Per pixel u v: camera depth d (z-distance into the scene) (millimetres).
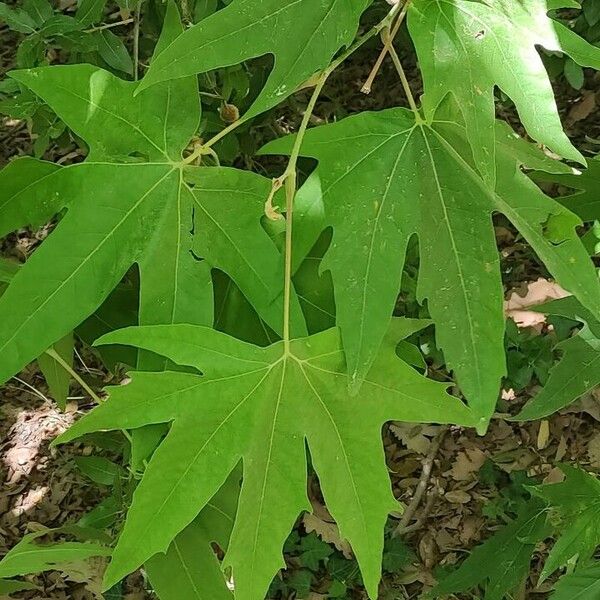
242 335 476
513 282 1345
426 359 1203
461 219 412
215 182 436
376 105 1449
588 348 563
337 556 1264
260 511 407
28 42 765
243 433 408
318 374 417
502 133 426
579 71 1142
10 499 1476
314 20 391
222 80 834
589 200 552
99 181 426
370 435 410
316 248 467
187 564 477
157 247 429
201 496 400
